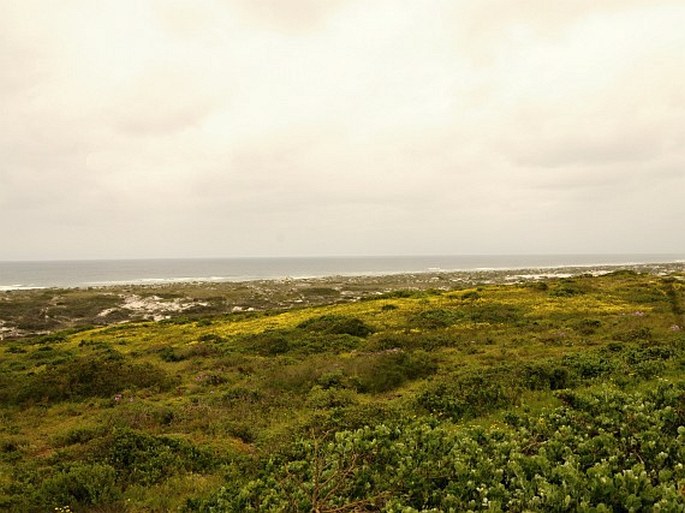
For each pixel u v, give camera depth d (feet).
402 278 412.57
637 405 30.27
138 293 281.33
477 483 22.74
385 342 88.74
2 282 474.08
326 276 526.98
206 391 66.80
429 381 61.52
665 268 457.68
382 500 22.85
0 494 33.88
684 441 24.97
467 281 357.00
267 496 24.77
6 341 144.87
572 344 75.66
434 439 28.32
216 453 40.70
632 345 64.75
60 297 256.52
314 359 80.79
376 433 30.09
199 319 162.61
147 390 68.85
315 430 41.73
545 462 23.34
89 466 36.94
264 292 289.94
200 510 28.43
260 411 53.67
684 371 49.26
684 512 17.99
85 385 70.64
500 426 38.70
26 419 59.52
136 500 32.81
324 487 24.30
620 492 19.72
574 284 156.46
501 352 75.00
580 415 31.45
